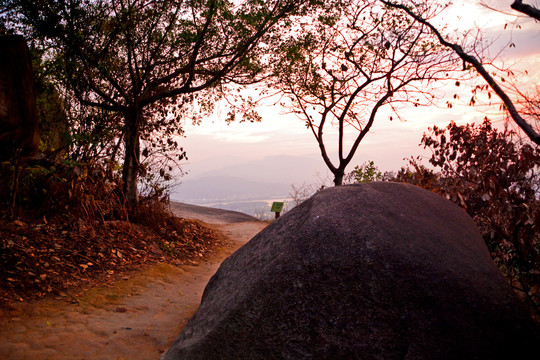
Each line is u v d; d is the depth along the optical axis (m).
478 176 4.29
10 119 5.92
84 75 8.05
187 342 2.39
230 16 8.27
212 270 7.50
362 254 2.17
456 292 1.95
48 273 4.80
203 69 9.91
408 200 2.74
